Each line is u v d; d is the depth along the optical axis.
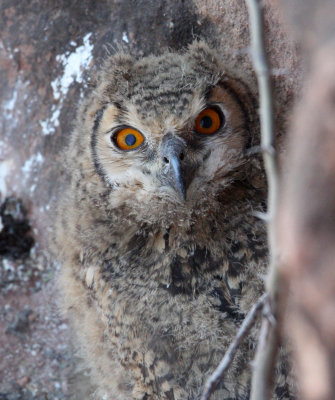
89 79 7.98
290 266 2.15
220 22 7.75
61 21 8.91
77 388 8.28
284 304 3.29
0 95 9.69
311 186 2.08
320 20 2.11
